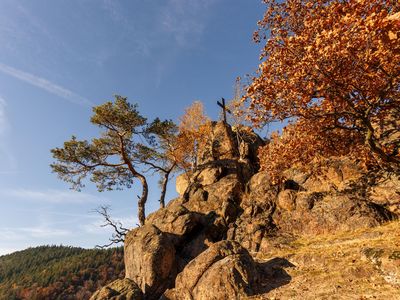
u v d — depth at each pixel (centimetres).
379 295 1093
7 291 14962
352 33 924
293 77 1102
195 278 1627
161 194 3891
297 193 2331
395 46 943
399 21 849
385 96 1202
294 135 1468
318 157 1598
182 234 2591
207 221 2697
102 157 3747
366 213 1855
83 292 13975
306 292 1291
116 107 3581
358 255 1445
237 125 4309
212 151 4212
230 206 2692
